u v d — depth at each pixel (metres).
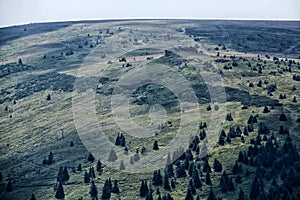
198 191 154.25
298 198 138.12
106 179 174.50
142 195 158.38
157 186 162.88
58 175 185.00
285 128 191.38
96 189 167.38
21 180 190.88
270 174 154.88
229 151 178.88
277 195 140.38
